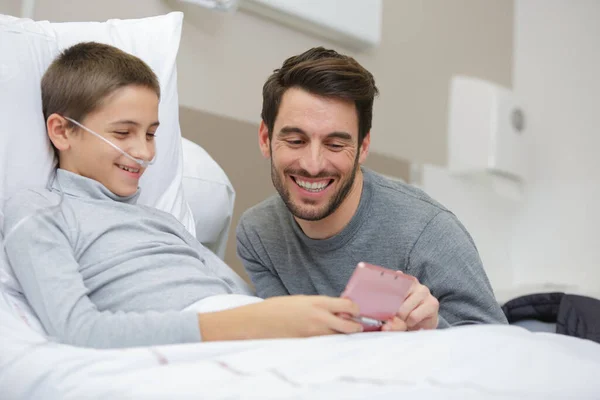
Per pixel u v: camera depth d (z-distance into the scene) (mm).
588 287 2848
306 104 1048
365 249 1206
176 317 820
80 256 965
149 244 1012
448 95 2771
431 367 694
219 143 2037
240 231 1356
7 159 1068
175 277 974
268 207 1344
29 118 1099
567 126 2992
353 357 712
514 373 707
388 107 2539
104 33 1315
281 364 685
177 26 1451
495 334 773
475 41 2896
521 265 2916
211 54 1989
